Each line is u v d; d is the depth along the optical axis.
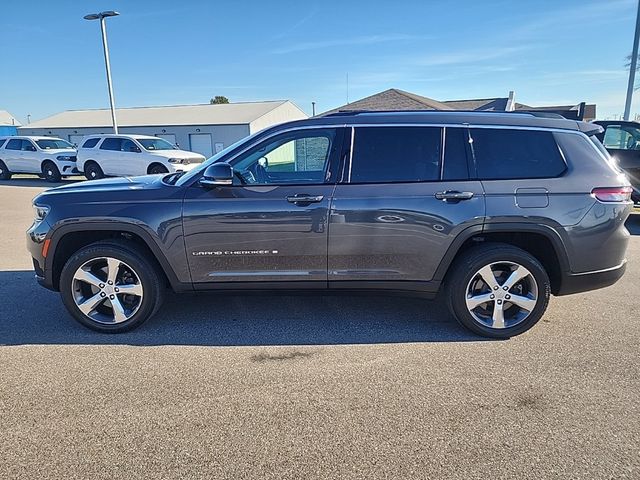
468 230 3.54
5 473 2.19
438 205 3.52
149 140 16.58
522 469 2.22
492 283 3.65
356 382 3.02
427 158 3.60
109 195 3.67
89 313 3.78
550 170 3.58
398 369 3.19
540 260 3.81
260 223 3.57
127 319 3.76
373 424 2.57
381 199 3.53
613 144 9.14
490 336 3.70
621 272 3.74
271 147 3.71
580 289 3.71
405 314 4.23
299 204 3.54
